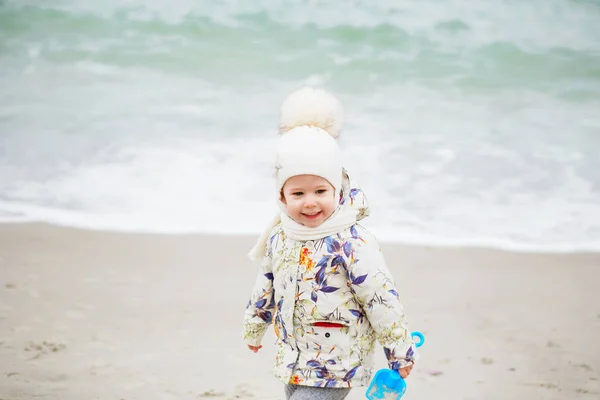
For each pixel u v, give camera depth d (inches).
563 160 382.0
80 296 244.7
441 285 261.1
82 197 334.3
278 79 498.0
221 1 597.6
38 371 194.2
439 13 601.3
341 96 470.3
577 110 458.9
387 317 127.6
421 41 559.2
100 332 220.2
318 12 592.1
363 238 128.3
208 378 195.2
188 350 211.2
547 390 192.1
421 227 312.8
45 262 271.6
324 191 125.7
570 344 220.1
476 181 356.2
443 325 230.4
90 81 488.7
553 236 308.3
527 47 555.8
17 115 429.7
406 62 529.0
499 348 216.4
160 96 463.8
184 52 537.0
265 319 140.6
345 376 128.6
